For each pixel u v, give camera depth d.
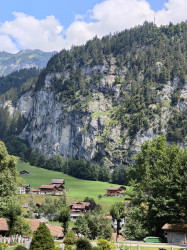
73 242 51.12
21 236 58.53
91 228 64.00
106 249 44.16
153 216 62.16
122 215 66.69
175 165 61.59
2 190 63.25
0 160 66.25
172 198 59.81
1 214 62.44
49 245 37.88
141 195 65.50
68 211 63.62
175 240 54.44
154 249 45.72
